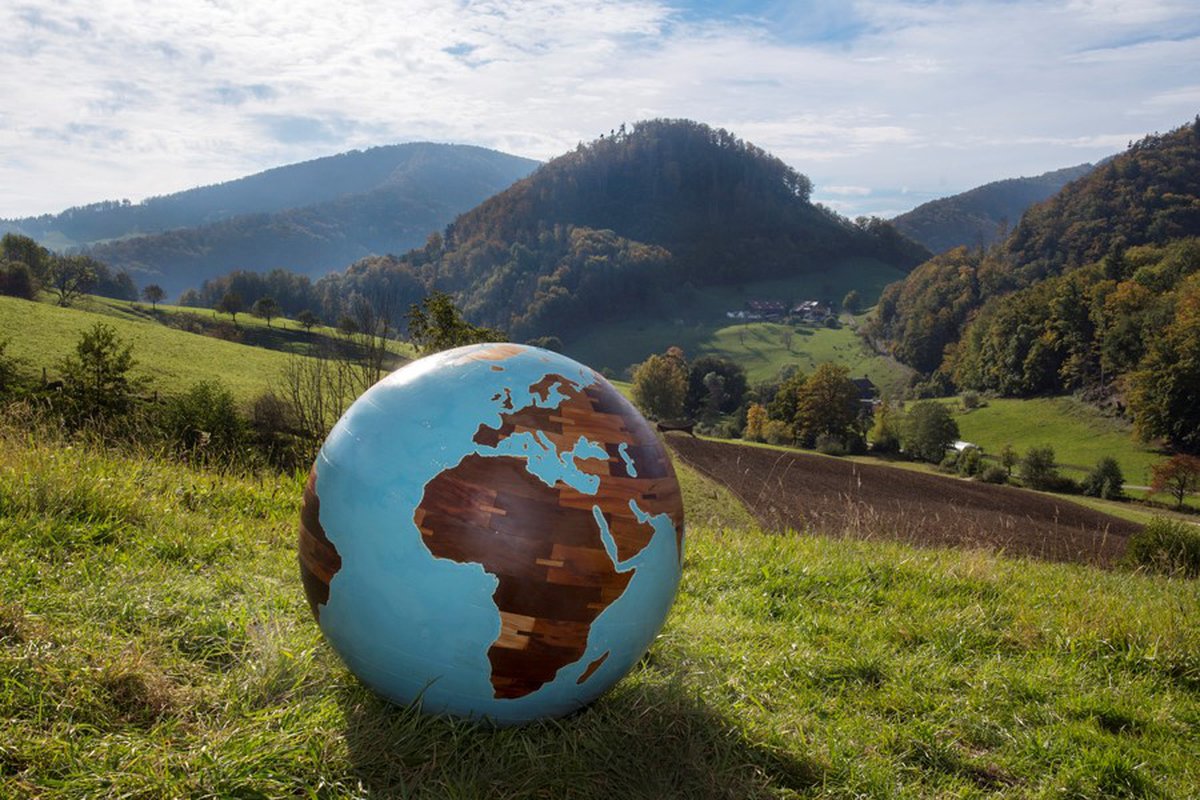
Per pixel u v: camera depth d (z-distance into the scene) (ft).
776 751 10.43
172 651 10.79
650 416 238.07
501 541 9.02
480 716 9.76
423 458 9.25
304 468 26.00
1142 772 10.98
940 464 186.29
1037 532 76.23
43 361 108.06
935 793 10.23
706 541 22.06
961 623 16.26
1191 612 18.97
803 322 465.88
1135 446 206.59
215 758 8.35
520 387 9.84
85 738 8.57
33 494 15.53
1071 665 14.64
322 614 9.86
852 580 18.76
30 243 271.90
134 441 24.22
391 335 63.26
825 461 134.62
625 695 11.05
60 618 11.03
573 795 9.05
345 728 9.46
